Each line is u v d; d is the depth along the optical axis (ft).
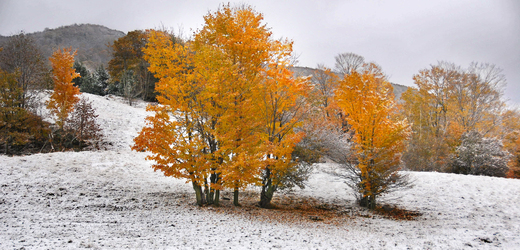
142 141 33.63
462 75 108.78
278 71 36.42
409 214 42.68
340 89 46.03
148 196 41.63
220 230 27.55
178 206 37.47
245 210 38.47
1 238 20.17
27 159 49.83
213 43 37.17
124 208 34.55
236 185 36.70
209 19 37.19
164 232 25.53
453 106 111.14
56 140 70.13
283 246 23.62
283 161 39.70
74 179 44.21
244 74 35.09
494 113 105.70
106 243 20.84
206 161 35.09
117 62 156.35
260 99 38.29
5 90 61.36
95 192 40.11
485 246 25.36
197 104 35.14
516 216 38.22
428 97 115.85
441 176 59.47
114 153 64.80
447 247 25.20
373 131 42.96
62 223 26.16
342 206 47.83
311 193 56.18
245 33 34.24
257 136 35.81
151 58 36.35
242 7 37.68
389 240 27.91
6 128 61.00
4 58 64.59
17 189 36.58
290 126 40.19
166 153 34.47
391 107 43.57
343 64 116.78
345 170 47.93
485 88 103.71
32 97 70.64
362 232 31.48
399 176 43.98
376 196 46.52
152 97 144.87
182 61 37.04
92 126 69.31
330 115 88.48
